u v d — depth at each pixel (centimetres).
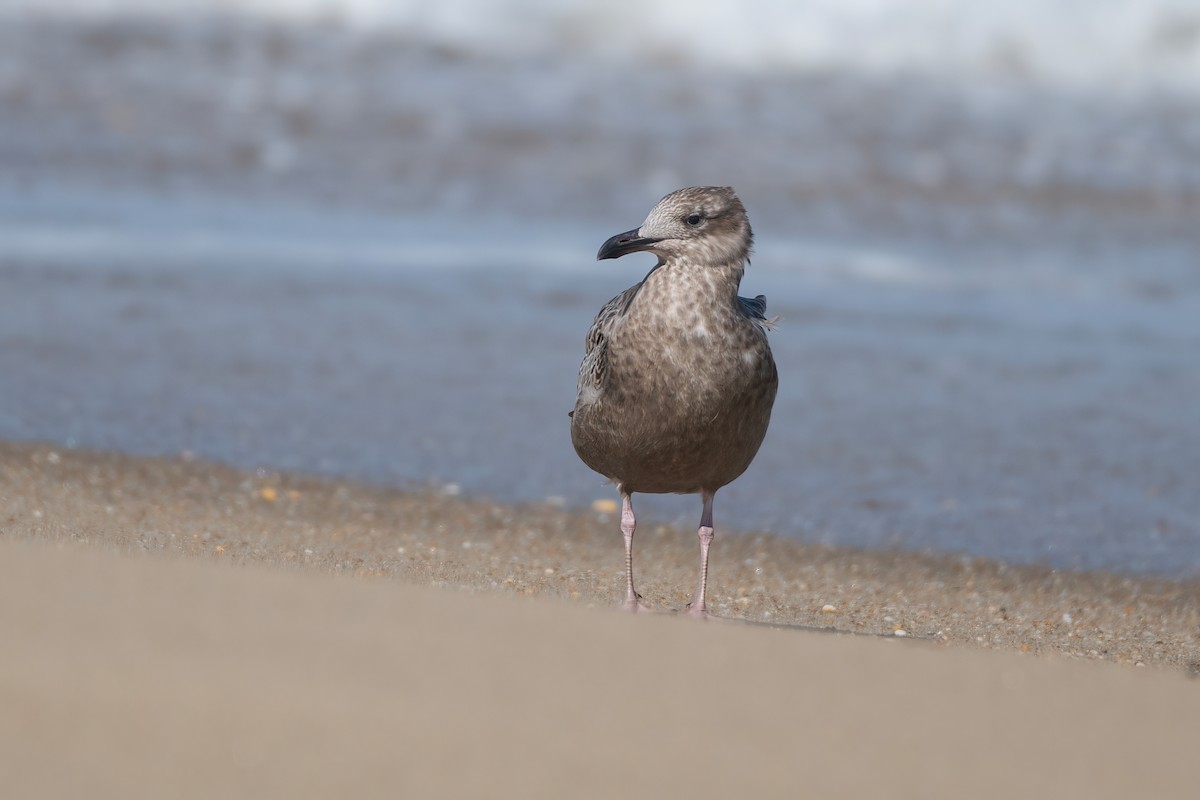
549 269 2138
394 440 1459
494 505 1298
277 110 2795
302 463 1369
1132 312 2084
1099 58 3231
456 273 2092
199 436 1420
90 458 1319
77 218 2225
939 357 1830
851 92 3089
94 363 1625
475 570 1055
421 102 2880
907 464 1456
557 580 1058
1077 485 1411
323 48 3100
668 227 934
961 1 3228
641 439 952
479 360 1734
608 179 2586
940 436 1544
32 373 1573
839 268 2227
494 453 1443
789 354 1814
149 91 2842
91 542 998
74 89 2820
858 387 1700
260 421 1482
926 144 2859
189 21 3164
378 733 575
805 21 3222
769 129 2869
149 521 1123
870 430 1556
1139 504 1364
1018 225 2500
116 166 2491
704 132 2820
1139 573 1190
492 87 2973
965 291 2148
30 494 1181
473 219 2369
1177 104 3152
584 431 994
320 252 2155
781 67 3184
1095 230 2497
